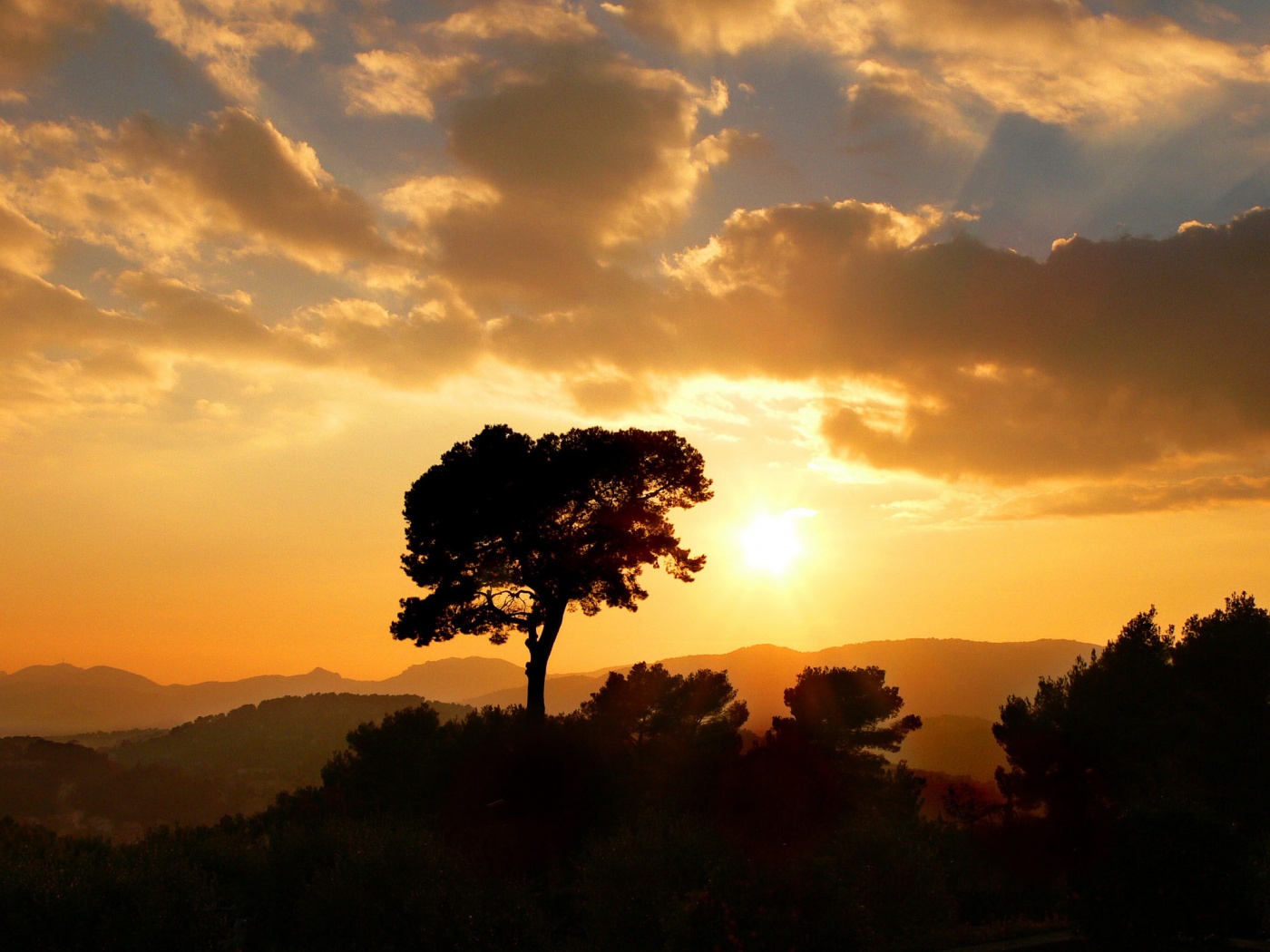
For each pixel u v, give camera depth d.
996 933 23.00
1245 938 21.83
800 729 36.62
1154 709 30.89
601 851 20.95
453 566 36.19
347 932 18.78
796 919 15.93
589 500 36.38
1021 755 28.50
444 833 28.50
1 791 144.75
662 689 40.12
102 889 16.80
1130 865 20.64
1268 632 30.55
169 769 172.12
